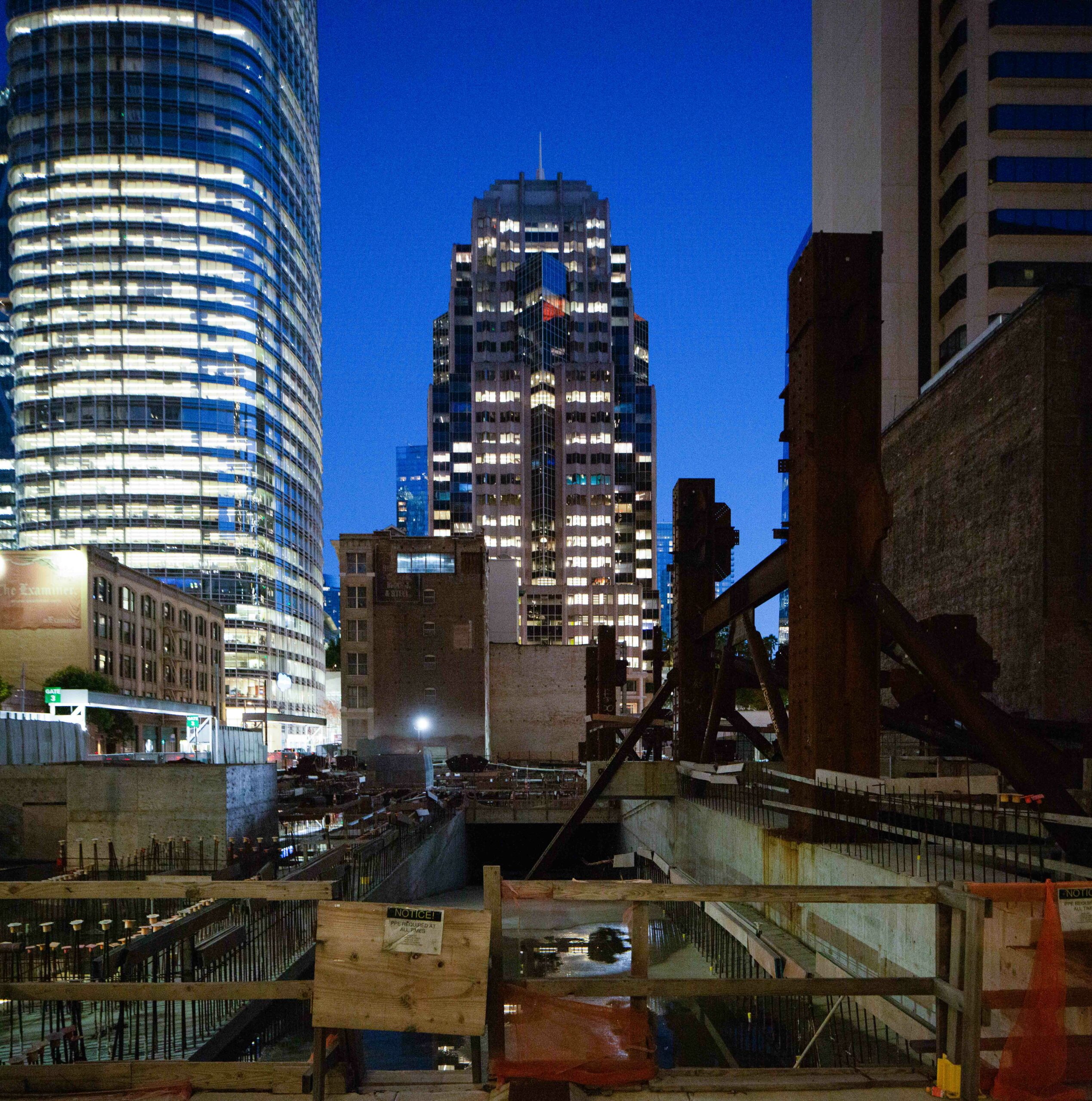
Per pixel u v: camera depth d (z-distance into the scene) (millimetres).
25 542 119938
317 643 151750
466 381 164125
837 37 65938
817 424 12836
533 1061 4051
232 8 132875
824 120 68625
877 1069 4316
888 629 11844
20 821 24938
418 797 36375
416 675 74688
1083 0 53812
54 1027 10008
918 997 8891
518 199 176000
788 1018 11672
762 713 47688
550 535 155000
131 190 125250
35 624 64938
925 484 29906
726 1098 4035
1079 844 8773
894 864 10180
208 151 129000
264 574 127625
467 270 173125
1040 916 4188
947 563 27906
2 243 167625
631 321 174000
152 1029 10516
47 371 122375
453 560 76375
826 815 11938
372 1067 12289
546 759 84688
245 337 129375
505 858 43812
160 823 21594
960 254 54500
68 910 16188
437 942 3902
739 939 14500
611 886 4152
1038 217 53719
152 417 122000
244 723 108125
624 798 24250
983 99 54531
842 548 12742
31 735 34062
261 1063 4105
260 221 134500
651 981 4105
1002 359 24234
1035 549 22203
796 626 13633
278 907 14688
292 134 148875
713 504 24125
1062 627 21500
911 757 21188
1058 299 22062
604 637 37625
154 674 80500
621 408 161500
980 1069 3992
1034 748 10289
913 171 57750
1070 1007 4117
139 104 126750
